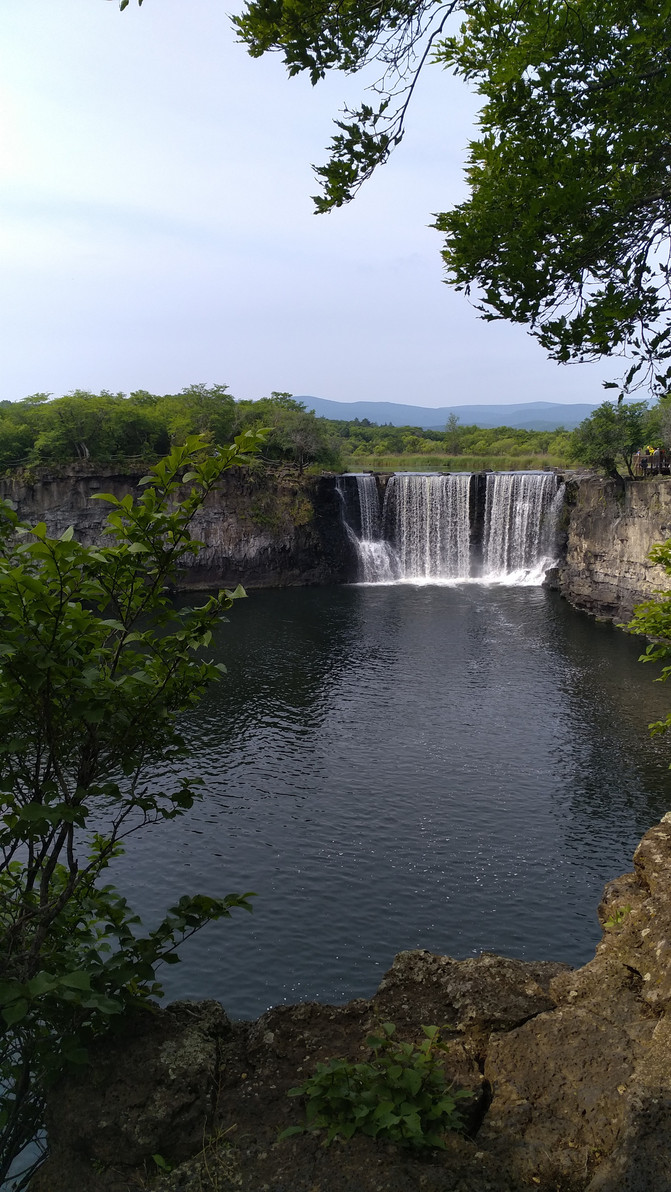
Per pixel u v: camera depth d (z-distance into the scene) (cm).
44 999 537
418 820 3203
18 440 9588
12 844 554
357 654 5703
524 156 621
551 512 8656
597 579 6988
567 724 4231
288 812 3272
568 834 3070
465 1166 482
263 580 9075
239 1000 2177
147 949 568
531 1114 518
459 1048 590
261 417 10350
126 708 550
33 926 606
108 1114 517
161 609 594
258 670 5306
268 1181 476
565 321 586
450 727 4225
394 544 9519
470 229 616
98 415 8988
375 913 2578
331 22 619
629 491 6544
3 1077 560
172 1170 495
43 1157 561
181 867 2852
